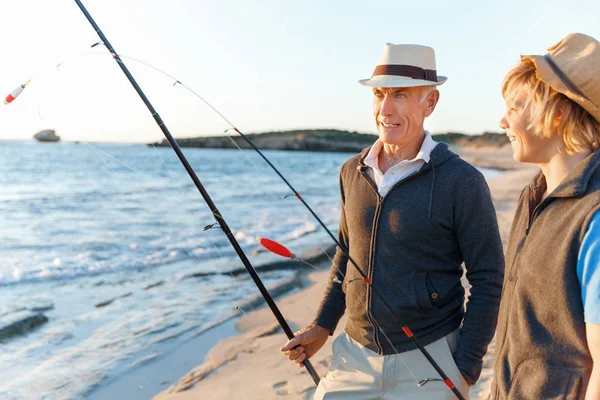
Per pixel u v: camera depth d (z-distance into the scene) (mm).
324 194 19594
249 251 8422
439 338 2096
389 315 2094
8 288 6465
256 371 3920
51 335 4781
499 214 11008
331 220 12328
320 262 7656
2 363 4148
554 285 1317
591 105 1319
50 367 4074
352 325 2219
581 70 1321
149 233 10633
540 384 1344
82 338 4699
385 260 2113
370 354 2158
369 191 2180
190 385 3730
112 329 4926
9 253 8758
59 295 6180
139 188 20078
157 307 5594
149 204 15547
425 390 2057
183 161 2303
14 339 4680
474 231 2053
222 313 5316
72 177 24016
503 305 1520
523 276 1400
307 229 10812
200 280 6695
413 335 1992
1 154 38250
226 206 15164
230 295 5965
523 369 1388
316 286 6328
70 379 3869
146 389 3711
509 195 14383
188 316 5250
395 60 2129
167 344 4508
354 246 2215
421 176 2094
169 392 3643
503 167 36500
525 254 1410
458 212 2051
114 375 3930
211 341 4555
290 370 3920
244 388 3645
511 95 1456
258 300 5746
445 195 2051
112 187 20297
